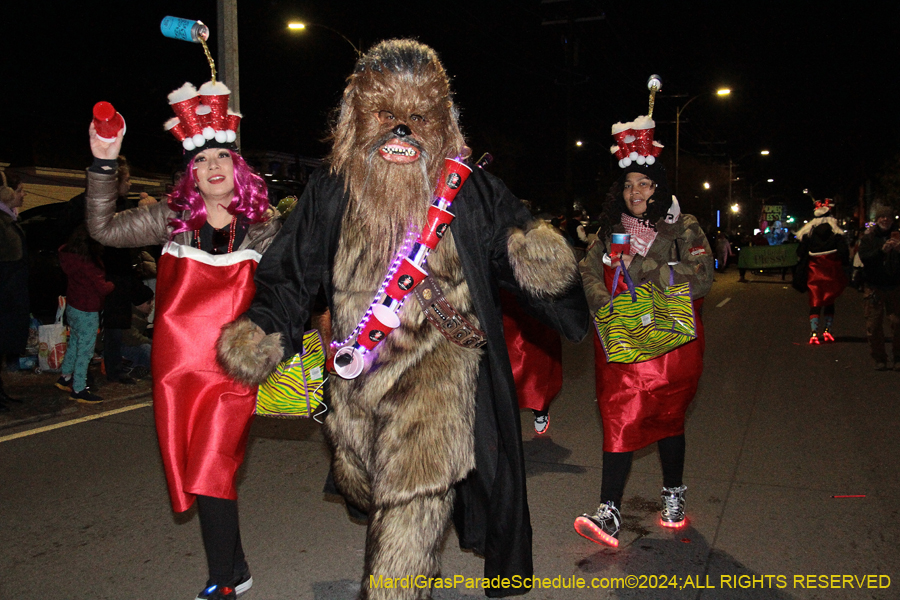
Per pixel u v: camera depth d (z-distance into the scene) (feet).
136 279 24.38
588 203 138.72
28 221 29.76
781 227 143.54
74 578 10.98
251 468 15.93
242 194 9.61
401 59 8.20
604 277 11.64
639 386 11.28
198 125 9.48
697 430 18.53
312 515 13.33
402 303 7.99
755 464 15.80
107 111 9.45
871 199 116.26
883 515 12.94
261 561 11.50
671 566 11.18
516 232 8.28
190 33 9.37
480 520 9.21
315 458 16.62
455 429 7.99
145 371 24.79
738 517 12.97
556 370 17.52
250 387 8.84
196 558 11.65
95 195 9.75
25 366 26.07
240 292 9.21
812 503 13.56
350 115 8.54
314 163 93.56
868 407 20.61
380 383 8.03
